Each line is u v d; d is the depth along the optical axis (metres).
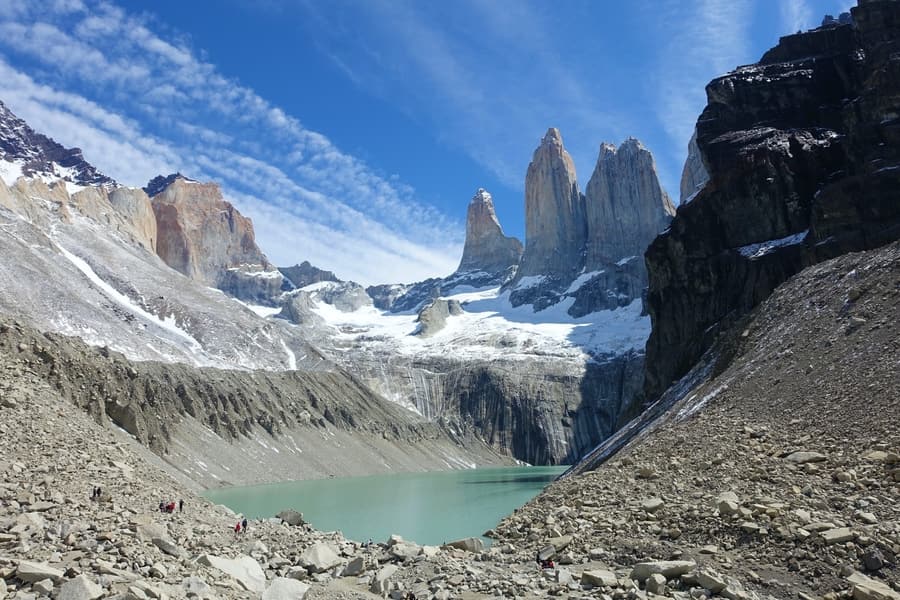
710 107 116.56
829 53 115.25
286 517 39.19
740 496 29.67
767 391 44.88
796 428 36.84
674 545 26.62
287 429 166.88
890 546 22.86
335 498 102.50
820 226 84.31
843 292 50.75
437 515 82.56
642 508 31.00
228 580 23.11
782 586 22.41
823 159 96.44
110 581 19.33
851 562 22.72
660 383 107.75
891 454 28.95
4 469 29.27
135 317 169.25
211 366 169.75
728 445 37.31
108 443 39.03
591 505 34.66
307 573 26.34
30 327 110.19
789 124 109.31
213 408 147.38
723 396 48.78
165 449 117.06
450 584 24.09
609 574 24.02
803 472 30.81
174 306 191.25
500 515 82.31
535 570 26.42
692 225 105.62
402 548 29.17
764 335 56.81
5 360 43.88
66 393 99.94
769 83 112.19
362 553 30.06
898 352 38.31
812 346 46.94
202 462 124.62
